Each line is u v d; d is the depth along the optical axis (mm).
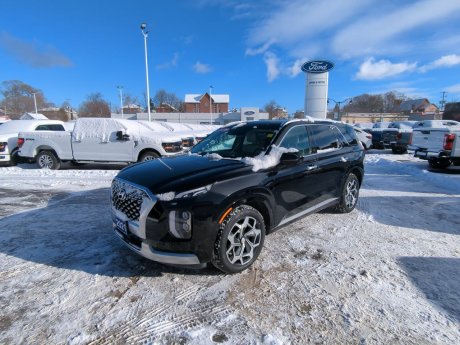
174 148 9297
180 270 3297
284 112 87625
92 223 4695
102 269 3314
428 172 9156
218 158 3797
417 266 3424
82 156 9484
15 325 2445
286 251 3775
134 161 9273
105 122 9500
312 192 4273
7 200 6020
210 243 2932
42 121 11875
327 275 3225
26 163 11328
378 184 7871
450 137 9531
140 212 2924
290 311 2643
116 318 2543
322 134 4750
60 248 3811
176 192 2879
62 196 6344
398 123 21453
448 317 2562
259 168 3457
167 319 2537
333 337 2336
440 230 4543
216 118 65062
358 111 93125
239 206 3182
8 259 3521
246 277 3182
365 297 2840
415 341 2293
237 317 2562
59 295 2852
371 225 4719
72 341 2283
